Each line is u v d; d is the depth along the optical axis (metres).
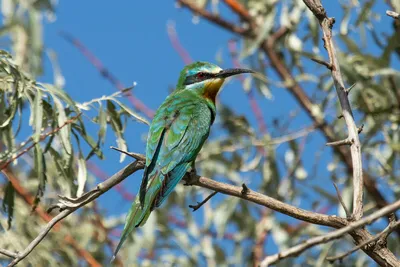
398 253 13.22
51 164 13.15
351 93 13.54
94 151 10.82
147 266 13.79
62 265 13.59
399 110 13.59
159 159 9.58
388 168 13.62
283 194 14.32
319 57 14.17
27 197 13.73
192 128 10.17
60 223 13.97
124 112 10.94
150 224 13.62
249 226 14.17
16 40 13.29
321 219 7.63
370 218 6.12
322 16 8.50
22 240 13.25
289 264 13.39
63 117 10.55
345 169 14.41
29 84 10.65
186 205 14.27
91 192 8.28
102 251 14.34
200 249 13.95
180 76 11.75
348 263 13.37
